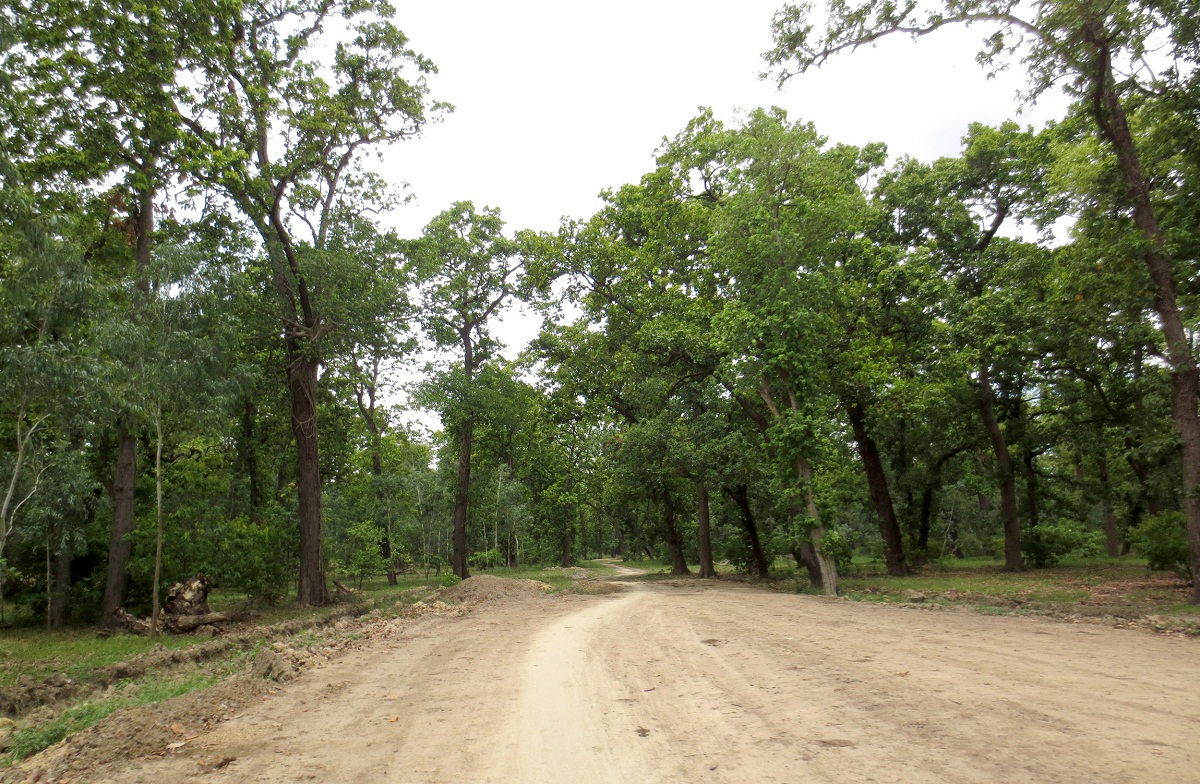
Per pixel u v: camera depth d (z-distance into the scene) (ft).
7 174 44.75
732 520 128.26
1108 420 83.97
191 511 66.23
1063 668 25.70
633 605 58.13
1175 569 60.64
